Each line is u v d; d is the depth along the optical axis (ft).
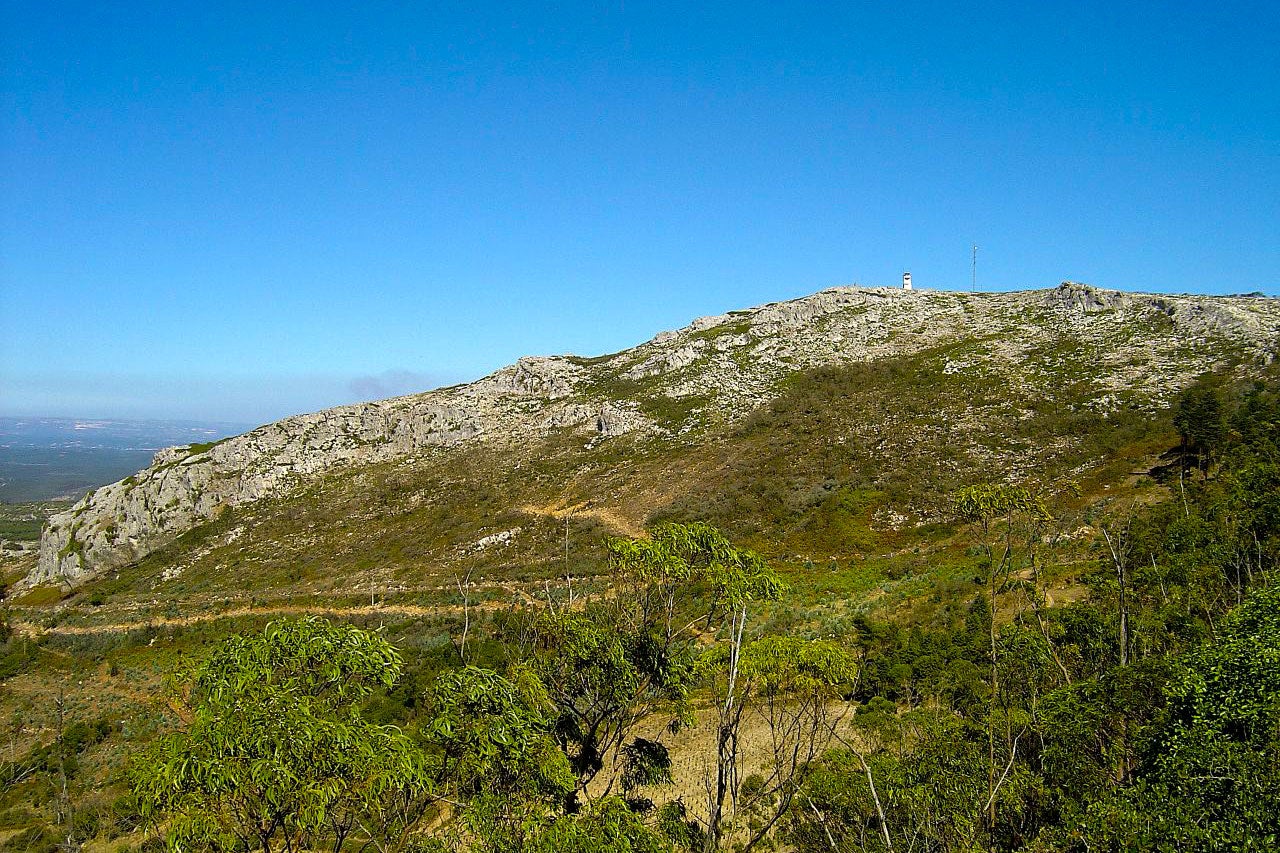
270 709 23.99
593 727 38.24
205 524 293.23
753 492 201.87
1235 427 139.95
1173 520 85.76
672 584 39.29
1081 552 104.12
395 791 28.22
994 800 42.65
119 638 190.08
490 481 270.87
